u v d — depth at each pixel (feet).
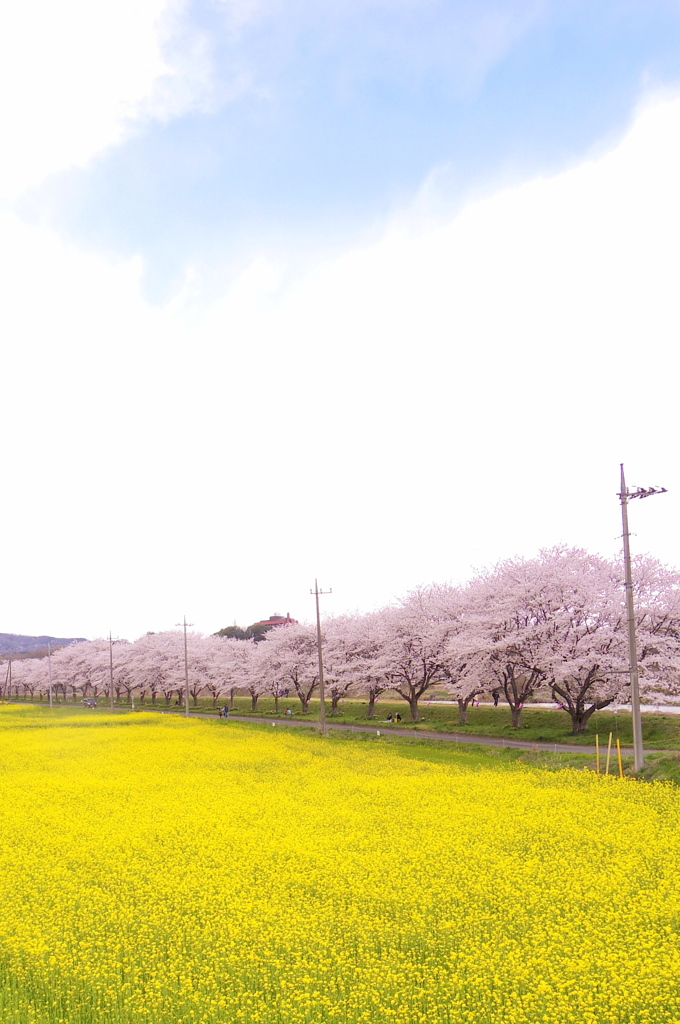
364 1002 31.32
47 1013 31.83
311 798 76.64
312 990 33.24
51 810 71.51
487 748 124.47
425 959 36.29
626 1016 30.09
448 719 191.31
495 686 162.30
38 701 434.71
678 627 136.05
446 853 53.01
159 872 49.93
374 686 204.85
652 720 137.39
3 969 36.11
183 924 40.88
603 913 40.27
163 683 337.93
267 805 72.69
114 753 123.75
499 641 147.33
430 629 190.19
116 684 365.61
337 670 223.10
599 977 32.96
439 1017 30.48
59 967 35.55
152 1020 30.89
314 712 241.76
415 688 198.59
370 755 118.73
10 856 54.44
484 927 39.27
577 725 139.03
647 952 35.12
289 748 130.93
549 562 153.58
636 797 74.38
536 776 89.71
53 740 149.28
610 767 95.96
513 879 46.57
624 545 98.53
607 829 59.72
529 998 31.17
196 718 208.95
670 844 54.08
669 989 31.68
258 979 34.22
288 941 37.99
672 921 39.14
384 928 39.29
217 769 102.89
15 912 42.73
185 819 66.13
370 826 62.59
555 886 45.09
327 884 46.44
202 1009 31.19
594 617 141.59
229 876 48.80
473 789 80.28
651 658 130.11
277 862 51.96
